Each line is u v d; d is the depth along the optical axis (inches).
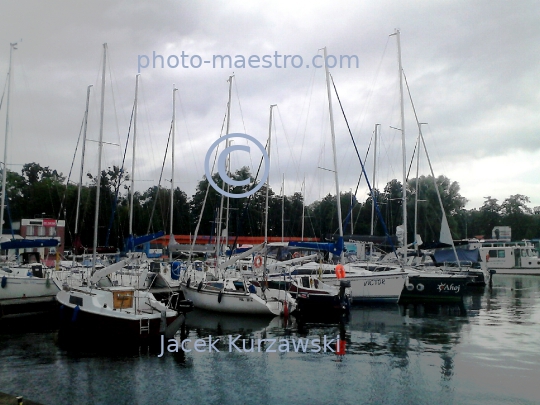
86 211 1843.0
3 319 769.6
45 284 808.3
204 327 740.0
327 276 966.4
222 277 949.8
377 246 1488.7
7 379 470.6
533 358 557.0
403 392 447.8
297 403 422.0
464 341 646.5
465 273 1144.2
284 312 815.1
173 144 1318.9
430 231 2110.0
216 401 423.2
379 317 845.2
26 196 2544.3
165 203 2112.5
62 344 608.1
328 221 2448.3
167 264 1083.3
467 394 442.6
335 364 535.8
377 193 1990.7
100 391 441.7
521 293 1263.5
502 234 2795.3
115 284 881.5
